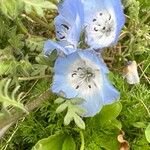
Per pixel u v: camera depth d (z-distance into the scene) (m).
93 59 0.08
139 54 0.09
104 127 0.09
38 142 0.09
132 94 0.09
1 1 0.08
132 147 0.09
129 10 0.09
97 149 0.09
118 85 0.09
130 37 0.09
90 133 0.09
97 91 0.08
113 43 0.08
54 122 0.09
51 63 0.08
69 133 0.09
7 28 0.09
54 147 0.09
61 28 0.08
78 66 0.08
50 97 0.09
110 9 0.08
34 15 0.09
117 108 0.09
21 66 0.08
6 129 0.08
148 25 0.10
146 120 0.09
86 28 0.08
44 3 0.08
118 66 0.09
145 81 0.09
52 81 0.08
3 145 0.09
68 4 0.08
